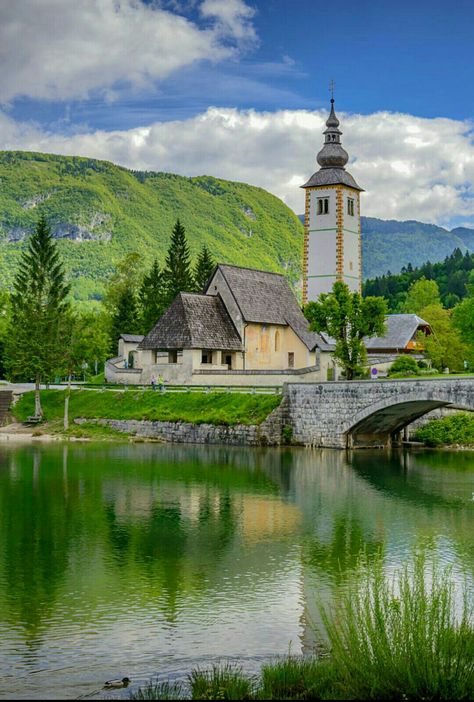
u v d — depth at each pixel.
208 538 54.16
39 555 49.59
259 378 119.94
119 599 41.31
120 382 141.12
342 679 26.58
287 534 55.38
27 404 131.88
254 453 98.44
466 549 51.47
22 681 30.98
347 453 99.62
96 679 31.16
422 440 110.25
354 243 157.50
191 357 122.25
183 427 110.25
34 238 142.88
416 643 25.67
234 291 130.62
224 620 38.16
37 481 76.12
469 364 163.00
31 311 133.12
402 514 62.28
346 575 45.47
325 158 155.62
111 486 73.81
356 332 118.81
